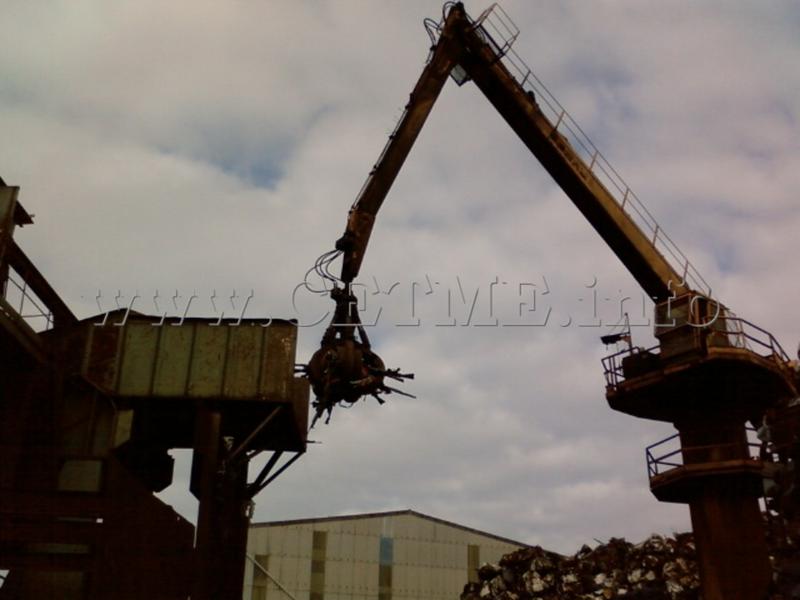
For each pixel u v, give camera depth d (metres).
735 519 23.45
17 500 16.56
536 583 39.44
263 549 58.56
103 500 16.75
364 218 20.73
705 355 23.73
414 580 60.59
